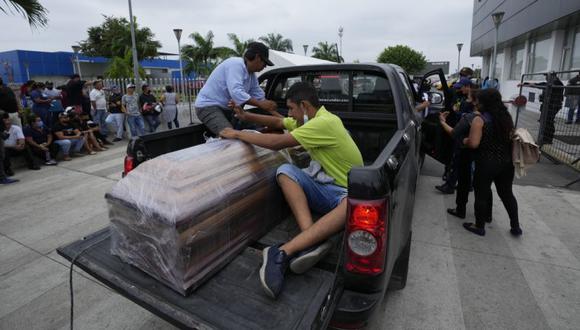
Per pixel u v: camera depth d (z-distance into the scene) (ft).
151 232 5.65
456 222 13.47
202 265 5.77
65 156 23.98
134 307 8.91
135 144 8.02
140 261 6.01
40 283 9.91
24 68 113.09
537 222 13.37
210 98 10.43
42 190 17.79
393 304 8.79
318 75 11.98
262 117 9.54
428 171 20.63
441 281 9.73
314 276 5.80
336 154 7.30
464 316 8.35
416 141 11.17
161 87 37.22
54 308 8.88
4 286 9.78
